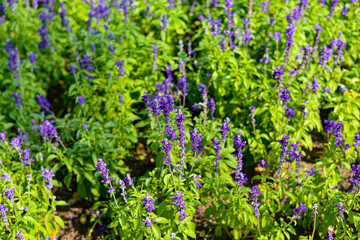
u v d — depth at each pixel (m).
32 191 1.54
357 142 1.53
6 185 1.52
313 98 1.72
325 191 1.56
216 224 1.63
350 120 1.72
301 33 1.89
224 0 2.00
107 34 1.95
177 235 1.55
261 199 1.58
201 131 1.64
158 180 1.56
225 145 1.64
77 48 2.03
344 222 1.54
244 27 1.96
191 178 1.54
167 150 1.46
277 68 1.68
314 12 2.01
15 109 1.89
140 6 2.08
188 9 2.15
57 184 1.63
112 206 1.55
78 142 1.67
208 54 1.84
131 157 1.79
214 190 1.56
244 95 1.77
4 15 2.06
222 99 1.79
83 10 2.15
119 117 1.77
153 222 1.46
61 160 1.63
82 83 1.82
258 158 1.71
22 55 2.00
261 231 1.56
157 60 1.87
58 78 2.06
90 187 1.71
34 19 2.10
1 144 1.63
